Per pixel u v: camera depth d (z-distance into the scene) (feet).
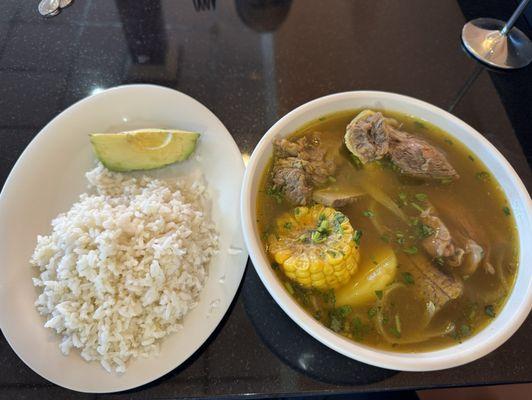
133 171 3.63
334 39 4.43
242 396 2.72
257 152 2.96
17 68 4.21
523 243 2.85
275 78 4.15
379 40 4.45
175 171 3.64
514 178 2.97
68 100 4.03
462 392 4.06
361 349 2.33
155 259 2.99
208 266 3.18
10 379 2.78
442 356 2.36
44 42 4.38
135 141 3.50
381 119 3.15
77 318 2.83
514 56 4.31
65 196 3.50
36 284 3.02
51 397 2.71
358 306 2.76
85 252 2.98
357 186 3.19
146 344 2.80
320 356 2.86
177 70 4.18
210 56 4.28
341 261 2.63
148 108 3.75
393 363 2.30
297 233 2.90
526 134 3.91
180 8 4.62
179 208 3.27
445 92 4.12
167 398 2.70
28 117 3.94
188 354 2.77
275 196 3.07
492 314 2.71
